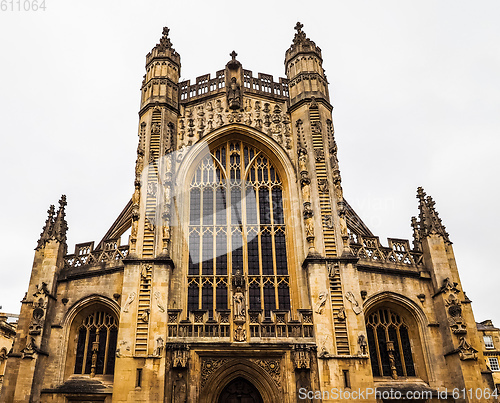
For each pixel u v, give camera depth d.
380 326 37.28
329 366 32.09
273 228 39.53
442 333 36.50
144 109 42.25
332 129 42.44
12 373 34.62
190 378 31.52
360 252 38.41
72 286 37.22
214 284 37.03
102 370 34.81
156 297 33.75
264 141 42.09
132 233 36.19
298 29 48.03
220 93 43.84
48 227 39.06
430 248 39.22
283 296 37.00
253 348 32.41
